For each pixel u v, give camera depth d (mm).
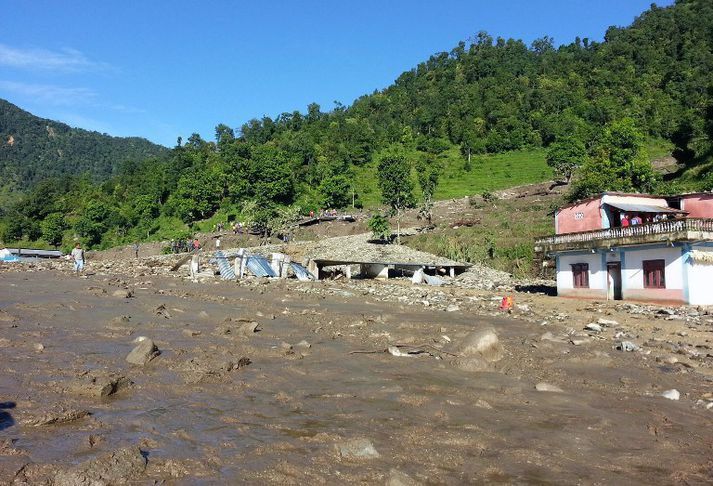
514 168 123750
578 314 26688
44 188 138500
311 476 6262
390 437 7707
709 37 171375
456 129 148000
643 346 17234
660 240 30031
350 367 12102
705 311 26828
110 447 6762
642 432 8688
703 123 103938
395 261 54250
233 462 6535
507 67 186625
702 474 7020
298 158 127250
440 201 97688
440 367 12477
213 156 140750
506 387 10898
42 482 5707
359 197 110938
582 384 11805
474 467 6828
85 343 12961
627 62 169750
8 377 9594
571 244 35906
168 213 116312
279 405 9039
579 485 6461
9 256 59562
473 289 42000
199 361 11539
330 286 37281
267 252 66000
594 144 120375
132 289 27375
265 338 15242
